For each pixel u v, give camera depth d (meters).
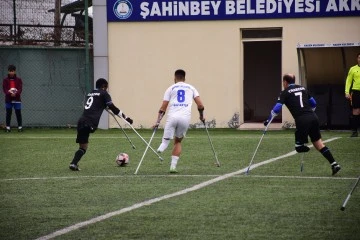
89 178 33.41
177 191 29.06
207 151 44.50
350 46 58.84
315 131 33.78
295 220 22.97
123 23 65.56
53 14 66.88
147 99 65.69
